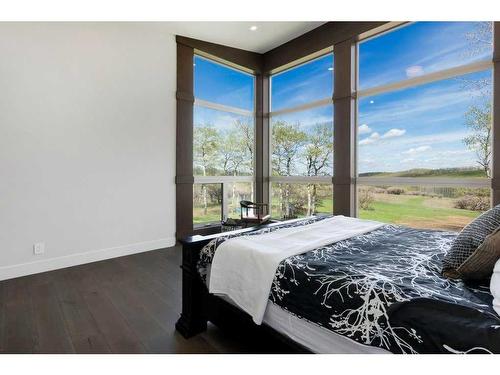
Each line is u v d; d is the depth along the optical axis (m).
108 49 3.29
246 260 1.49
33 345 1.66
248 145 4.86
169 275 2.81
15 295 2.33
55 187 2.95
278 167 4.79
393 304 0.97
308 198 4.33
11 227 2.71
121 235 3.45
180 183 3.94
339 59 3.71
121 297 2.31
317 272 1.24
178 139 3.91
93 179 3.21
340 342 1.11
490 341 0.79
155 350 1.62
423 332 0.89
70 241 3.07
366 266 1.28
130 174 3.50
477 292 1.03
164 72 3.78
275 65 4.56
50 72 2.89
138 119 3.55
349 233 1.90
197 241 1.80
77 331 1.81
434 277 1.17
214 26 3.70
